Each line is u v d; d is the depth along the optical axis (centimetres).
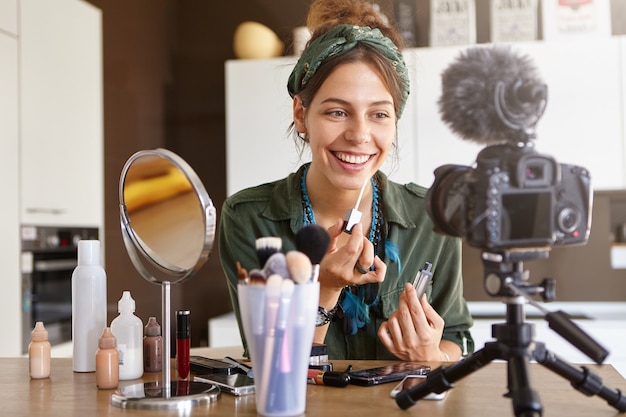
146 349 113
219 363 110
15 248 238
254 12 369
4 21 234
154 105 352
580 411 82
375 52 119
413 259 136
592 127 305
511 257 77
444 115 315
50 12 259
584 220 78
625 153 303
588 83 306
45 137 256
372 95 118
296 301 80
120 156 318
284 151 328
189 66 375
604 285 338
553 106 308
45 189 255
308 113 125
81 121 279
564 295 340
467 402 87
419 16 336
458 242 141
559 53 308
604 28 316
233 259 141
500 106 75
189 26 376
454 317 142
